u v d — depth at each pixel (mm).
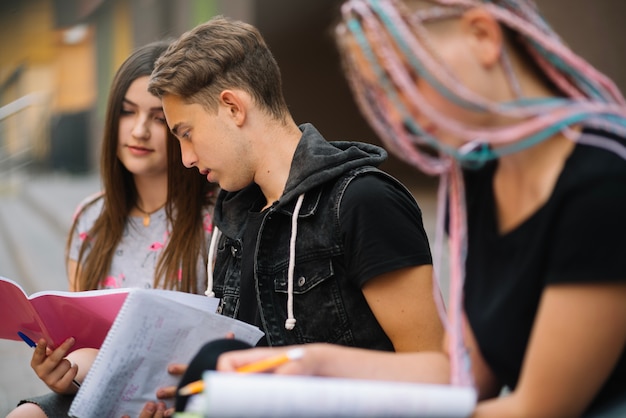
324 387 1621
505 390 2518
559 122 1765
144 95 3330
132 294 2354
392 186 2693
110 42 18250
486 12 1758
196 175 3357
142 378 2467
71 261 3629
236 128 2764
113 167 3451
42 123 19250
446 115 1771
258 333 2537
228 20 2938
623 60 9086
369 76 1827
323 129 16703
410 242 2570
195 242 3334
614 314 1701
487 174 2008
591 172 1718
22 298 2744
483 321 1940
